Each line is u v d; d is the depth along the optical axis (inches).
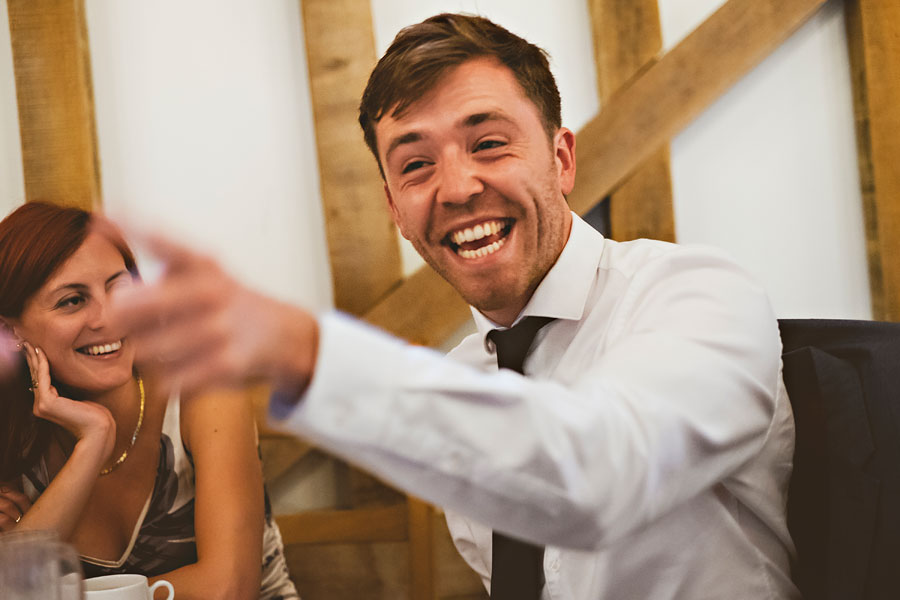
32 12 82.1
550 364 44.2
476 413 24.0
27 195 82.5
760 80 86.6
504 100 39.6
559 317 43.2
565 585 39.9
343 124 82.2
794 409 39.6
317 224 86.0
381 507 81.1
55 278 58.5
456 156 40.0
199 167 86.0
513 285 42.2
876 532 36.6
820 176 87.3
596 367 29.1
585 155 82.7
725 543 38.9
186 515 59.3
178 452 59.1
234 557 53.4
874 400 38.0
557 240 42.8
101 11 85.4
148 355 20.0
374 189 82.5
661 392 27.7
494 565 41.4
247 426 59.0
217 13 85.7
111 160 85.8
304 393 22.7
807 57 86.9
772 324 33.9
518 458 23.9
